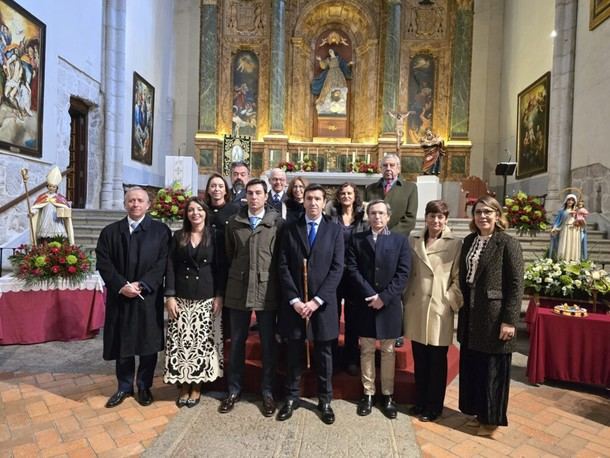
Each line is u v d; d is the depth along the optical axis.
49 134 6.61
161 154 11.30
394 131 11.37
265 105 11.84
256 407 2.89
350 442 2.47
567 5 7.92
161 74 11.12
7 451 2.38
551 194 8.14
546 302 3.91
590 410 2.99
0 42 5.41
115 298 2.84
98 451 2.38
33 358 3.76
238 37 11.83
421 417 2.78
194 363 2.83
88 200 8.38
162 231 2.95
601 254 6.29
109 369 3.54
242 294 2.80
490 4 11.63
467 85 11.37
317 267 2.70
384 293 2.70
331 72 12.04
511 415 2.90
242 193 3.72
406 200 3.46
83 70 7.71
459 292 2.72
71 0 7.20
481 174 11.78
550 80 8.66
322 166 11.59
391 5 11.27
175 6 11.95
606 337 3.22
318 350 2.74
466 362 2.71
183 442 2.44
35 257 4.15
